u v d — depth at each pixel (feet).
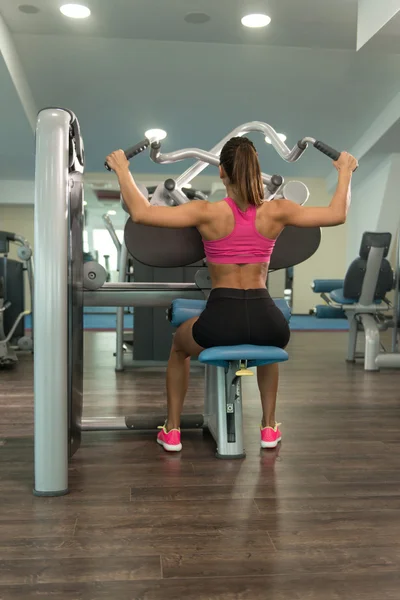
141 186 6.66
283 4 14.55
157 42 16.93
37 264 5.62
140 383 11.77
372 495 5.85
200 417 7.86
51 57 17.80
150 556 4.58
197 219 6.10
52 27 16.16
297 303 33.42
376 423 8.64
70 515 5.31
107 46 17.16
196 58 17.79
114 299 7.47
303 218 6.23
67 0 14.62
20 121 20.21
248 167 6.06
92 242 28.63
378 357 13.16
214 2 14.58
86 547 4.71
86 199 28.35
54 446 5.74
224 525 5.12
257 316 6.22
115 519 5.23
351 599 4.02
